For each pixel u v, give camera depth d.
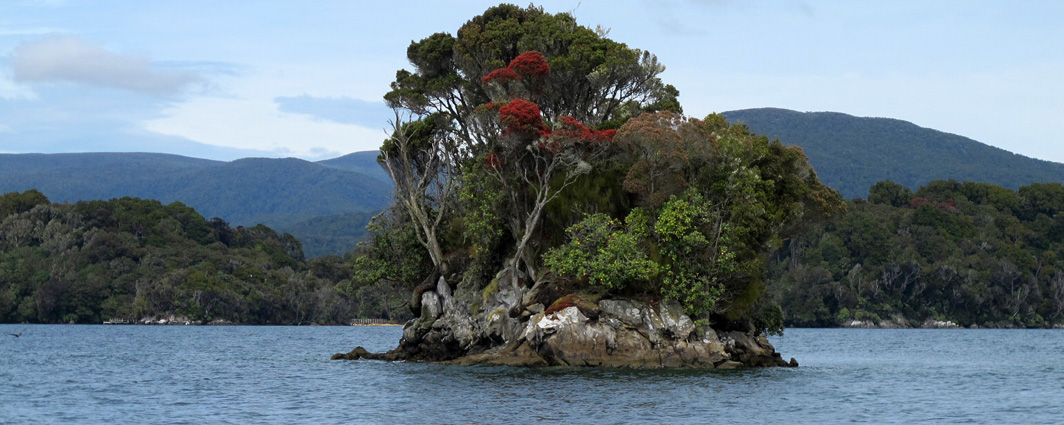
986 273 196.75
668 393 46.69
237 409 42.59
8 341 110.88
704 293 58.41
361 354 73.56
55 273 194.75
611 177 64.31
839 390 50.44
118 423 38.84
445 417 39.75
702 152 60.94
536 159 62.41
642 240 60.41
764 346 67.12
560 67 70.31
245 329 169.75
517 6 76.50
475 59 72.81
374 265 73.06
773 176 65.88
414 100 71.00
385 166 74.75
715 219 60.66
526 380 51.97
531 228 61.69
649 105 73.81
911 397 48.31
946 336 147.50
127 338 122.88
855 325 192.75
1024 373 65.00
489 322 62.09
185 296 194.62
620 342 58.28
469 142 71.31
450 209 71.75
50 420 39.84
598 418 39.44
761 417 40.16
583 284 60.44
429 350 67.12
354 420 39.19
